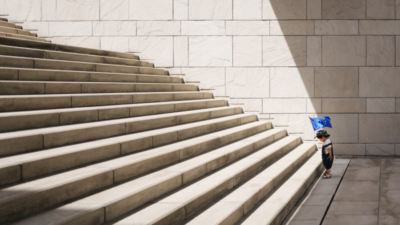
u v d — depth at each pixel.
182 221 3.80
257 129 9.02
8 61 5.48
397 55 10.23
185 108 7.99
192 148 5.67
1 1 10.74
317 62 10.48
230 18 10.68
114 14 10.74
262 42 10.62
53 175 3.54
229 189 5.06
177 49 10.80
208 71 10.77
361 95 10.38
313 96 10.52
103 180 3.79
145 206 3.72
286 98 10.60
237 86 10.73
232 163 6.07
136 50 10.82
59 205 3.16
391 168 8.82
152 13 10.77
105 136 5.01
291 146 8.96
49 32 10.72
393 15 10.21
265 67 10.65
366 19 10.29
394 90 10.27
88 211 3.01
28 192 2.93
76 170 3.79
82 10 10.70
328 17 10.40
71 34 10.69
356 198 6.25
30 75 5.46
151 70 9.59
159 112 7.00
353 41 10.34
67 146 4.23
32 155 3.63
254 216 4.49
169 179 4.29
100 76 7.00
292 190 5.74
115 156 4.60
